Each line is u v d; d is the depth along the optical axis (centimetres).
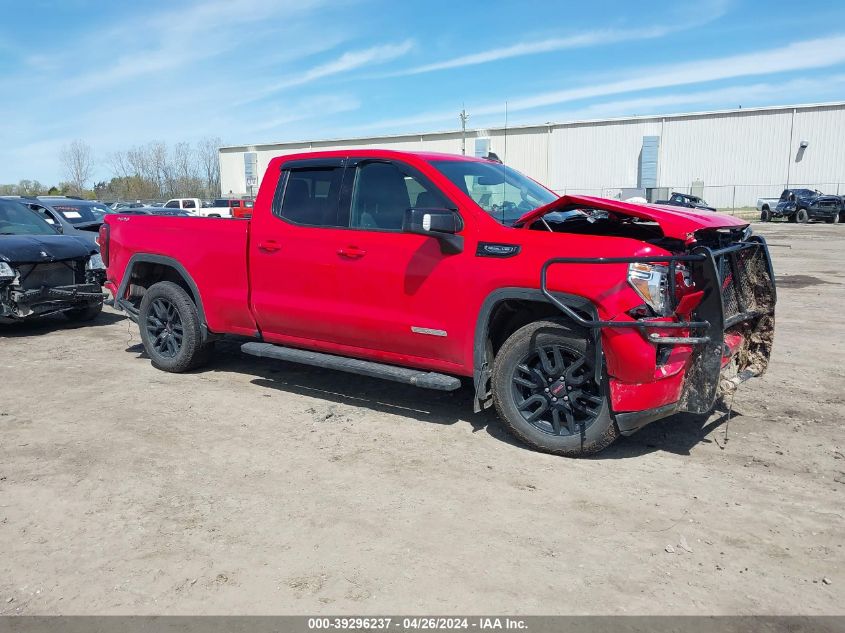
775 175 5034
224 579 313
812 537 347
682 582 309
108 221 702
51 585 310
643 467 432
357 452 459
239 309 591
